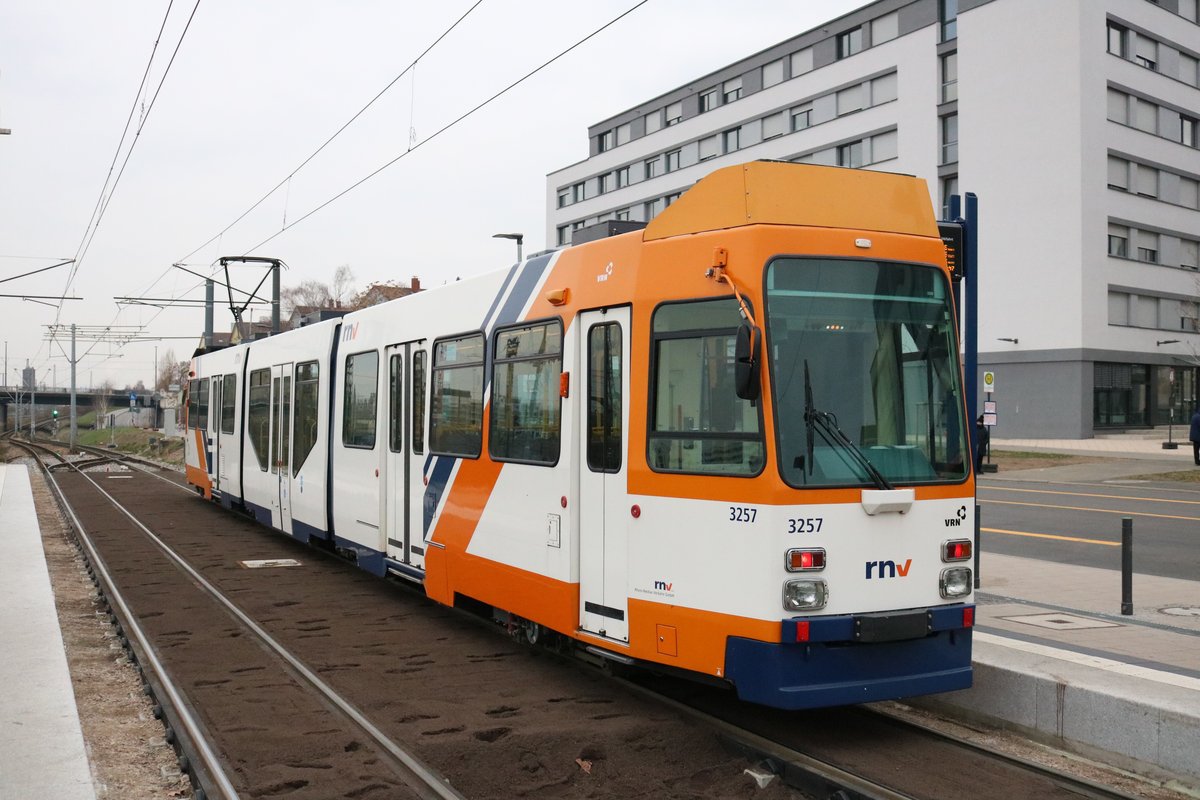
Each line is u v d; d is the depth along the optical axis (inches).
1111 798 215.2
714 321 253.4
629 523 272.2
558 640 325.7
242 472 720.3
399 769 232.7
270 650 355.9
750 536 239.6
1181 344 1764.3
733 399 247.1
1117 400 1675.7
